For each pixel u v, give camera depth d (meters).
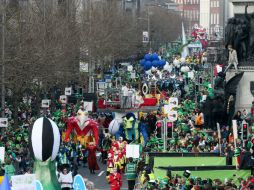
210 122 119.62
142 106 130.12
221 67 160.75
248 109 127.56
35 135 61.19
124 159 91.50
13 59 117.06
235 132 97.38
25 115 132.50
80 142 102.12
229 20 129.62
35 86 133.25
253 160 78.44
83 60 185.00
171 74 184.38
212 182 73.31
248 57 129.25
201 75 186.75
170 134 104.19
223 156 84.38
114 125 108.31
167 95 161.12
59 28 168.75
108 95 134.75
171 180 73.56
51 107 144.12
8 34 125.62
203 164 83.75
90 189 58.16
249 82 127.75
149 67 174.00
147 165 83.56
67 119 113.50
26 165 91.38
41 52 132.00
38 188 56.12
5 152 88.56
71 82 171.25
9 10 135.75
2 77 113.81
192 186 71.62
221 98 120.31
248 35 129.12
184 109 139.50
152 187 69.81
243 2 129.50
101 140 113.38
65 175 78.19
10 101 130.62
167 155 85.19
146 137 107.44
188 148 95.94
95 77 197.12
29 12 170.88
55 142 61.38
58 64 144.88
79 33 195.75
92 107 135.88
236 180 76.94
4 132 106.62
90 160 100.69
